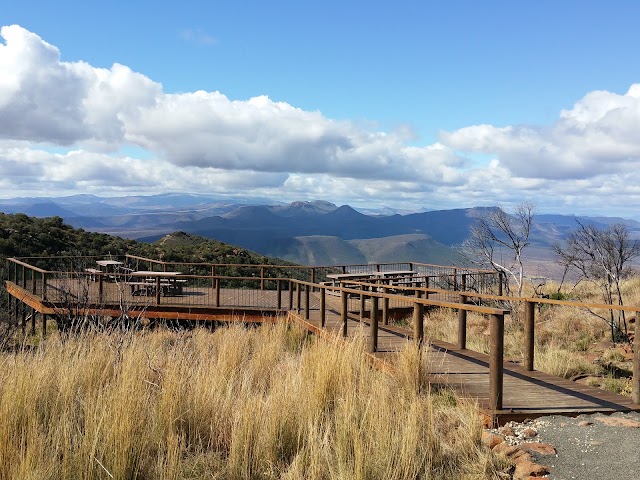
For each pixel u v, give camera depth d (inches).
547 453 176.6
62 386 201.6
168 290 645.9
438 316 549.6
